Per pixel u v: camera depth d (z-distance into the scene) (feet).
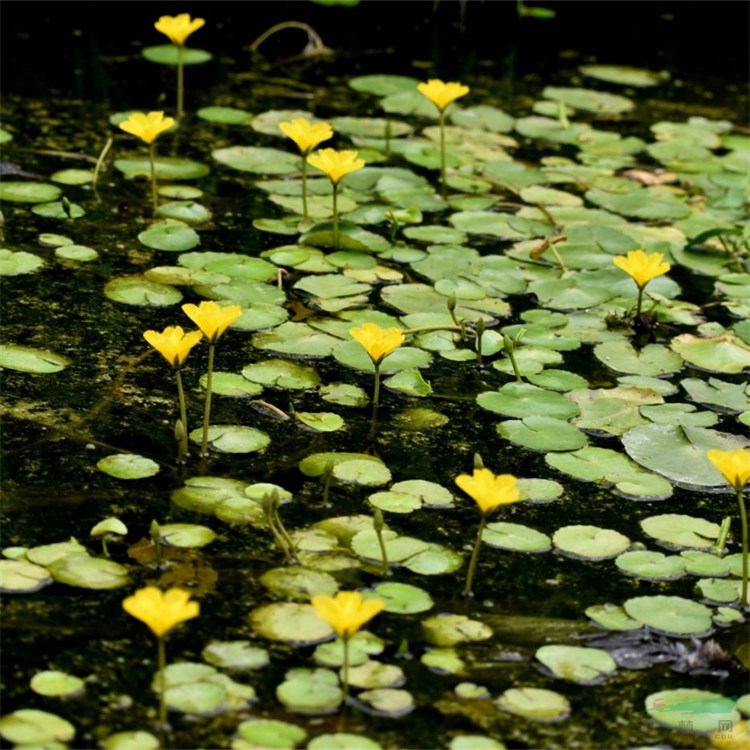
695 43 26.81
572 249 16.55
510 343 12.96
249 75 22.22
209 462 11.34
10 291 14.01
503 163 19.35
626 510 11.23
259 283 14.78
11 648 8.88
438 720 8.52
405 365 13.37
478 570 10.19
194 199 17.08
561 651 9.31
